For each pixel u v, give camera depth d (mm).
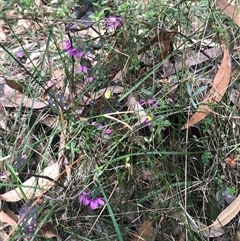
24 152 388
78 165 361
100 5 369
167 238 362
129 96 381
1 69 447
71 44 364
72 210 359
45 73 417
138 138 362
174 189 365
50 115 403
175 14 417
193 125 376
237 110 391
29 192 365
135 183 364
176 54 407
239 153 374
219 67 396
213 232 365
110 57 387
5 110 414
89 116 383
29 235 332
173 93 388
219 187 367
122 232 355
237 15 402
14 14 426
